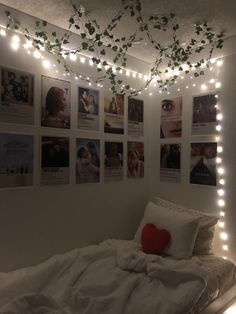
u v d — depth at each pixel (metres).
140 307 1.50
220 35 2.17
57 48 2.03
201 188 2.49
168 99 2.75
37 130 1.99
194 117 2.54
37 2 1.77
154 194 2.87
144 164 2.86
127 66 2.60
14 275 1.73
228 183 2.30
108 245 2.25
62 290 1.62
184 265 1.75
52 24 2.04
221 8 1.82
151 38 2.25
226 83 2.32
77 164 2.25
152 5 1.79
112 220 2.54
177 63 2.45
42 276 1.70
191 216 2.26
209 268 1.97
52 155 2.08
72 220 2.22
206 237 2.28
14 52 1.87
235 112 2.26
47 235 2.06
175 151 2.69
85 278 1.75
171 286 1.67
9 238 1.85
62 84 2.15
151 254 2.04
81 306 1.50
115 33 2.18
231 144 2.28
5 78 1.83
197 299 1.58
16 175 1.88
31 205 1.97
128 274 1.81
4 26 1.81
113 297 1.53
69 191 2.20
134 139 2.75
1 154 1.80
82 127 2.29
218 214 2.36
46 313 1.32
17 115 1.88
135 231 2.75
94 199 2.39
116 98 2.57
